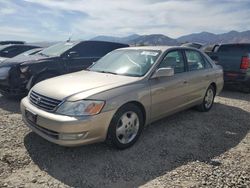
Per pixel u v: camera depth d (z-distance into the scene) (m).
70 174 3.46
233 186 3.29
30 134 4.65
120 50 5.69
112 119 3.92
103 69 5.18
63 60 7.59
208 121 5.78
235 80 9.05
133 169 3.64
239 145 4.59
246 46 9.76
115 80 4.35
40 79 7.04
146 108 4.45
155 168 3.69
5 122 5.23
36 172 3.47
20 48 12.00
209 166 3.78
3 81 6.82
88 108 3.67
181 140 4.69
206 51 11.00
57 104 3.79
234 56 9.08
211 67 6.46
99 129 3.77
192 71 5.67
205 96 6.26
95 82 4.24
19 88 6.83
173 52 5.32
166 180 3.39
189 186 3.26
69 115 3.65
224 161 3.96
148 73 4.61
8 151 3.98
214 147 4.46
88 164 3.72
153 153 4.14
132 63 4.98
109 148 4.20
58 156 3.91
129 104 4.15
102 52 8.83
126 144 4.20
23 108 4.31
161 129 5.17
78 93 3.82
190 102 5.66
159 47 5.37
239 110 6.84
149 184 3.29
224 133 5.14
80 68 7.96
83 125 3.61
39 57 7.52
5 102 6.88
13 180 3.26
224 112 6.54
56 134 3.69
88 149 4.15
